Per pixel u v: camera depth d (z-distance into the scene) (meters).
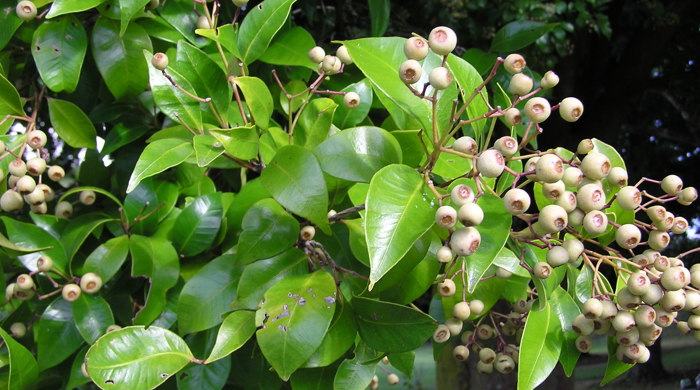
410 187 0.45
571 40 1.90
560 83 2.06
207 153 0.53
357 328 0.53
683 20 2.14
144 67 0.68
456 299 0.60
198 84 0.60
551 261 0.47
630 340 0.50
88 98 0.77
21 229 0.64
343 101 0.64
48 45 0.65
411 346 0.51
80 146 0.71
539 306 0.50
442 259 0.45
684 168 2.82
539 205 0.57
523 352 0.50
